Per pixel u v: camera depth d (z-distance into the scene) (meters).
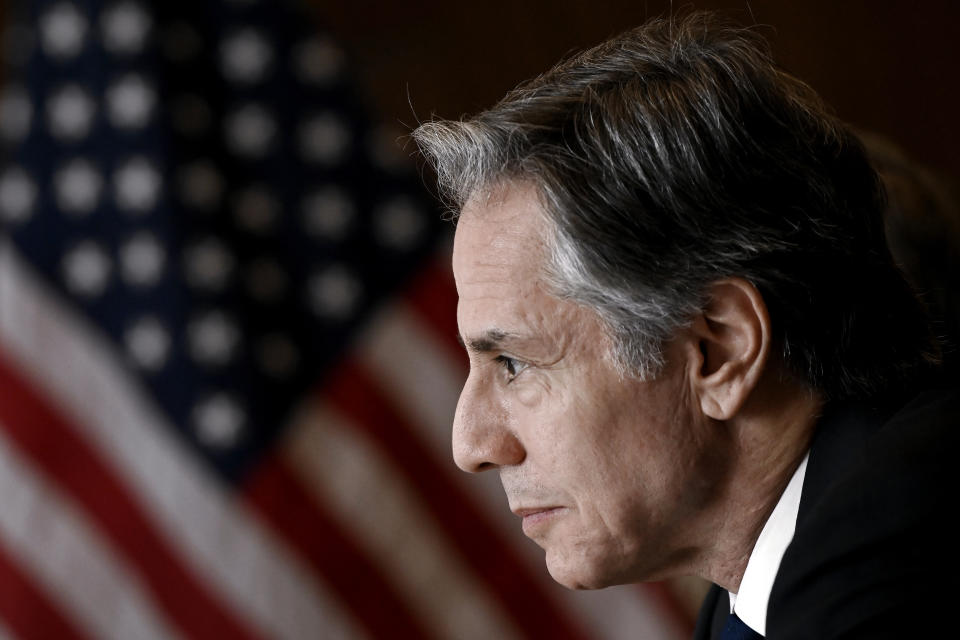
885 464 2.69
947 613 2.39
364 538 7.62
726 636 3.21
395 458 7.74
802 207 3.03
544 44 12.68
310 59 8.23
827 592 2.54
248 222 7.86
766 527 3.13
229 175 7.88
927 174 5.56
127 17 7.79
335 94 8.24
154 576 7.32
